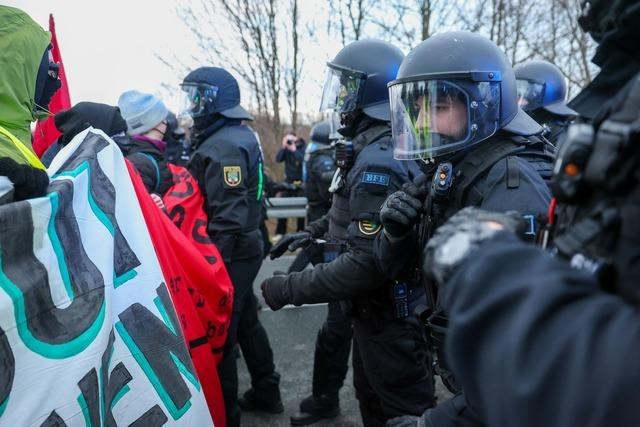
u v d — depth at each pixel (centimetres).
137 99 311
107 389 148
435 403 220
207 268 226
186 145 534
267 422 301
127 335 163
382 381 210
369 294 203
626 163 67
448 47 148
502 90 147
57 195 146
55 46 284
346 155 220
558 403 56
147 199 206
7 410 120
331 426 294
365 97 226
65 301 140
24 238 132
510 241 73
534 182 132
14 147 148
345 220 230
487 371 63
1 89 153
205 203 283
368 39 235
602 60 94
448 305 73
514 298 63
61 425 128
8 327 122
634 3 81
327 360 288
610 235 68
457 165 149
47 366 129
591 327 57
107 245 161
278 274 218
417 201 160
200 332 218
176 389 170
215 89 290
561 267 65
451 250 76
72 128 261
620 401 52
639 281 63
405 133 154
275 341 401
